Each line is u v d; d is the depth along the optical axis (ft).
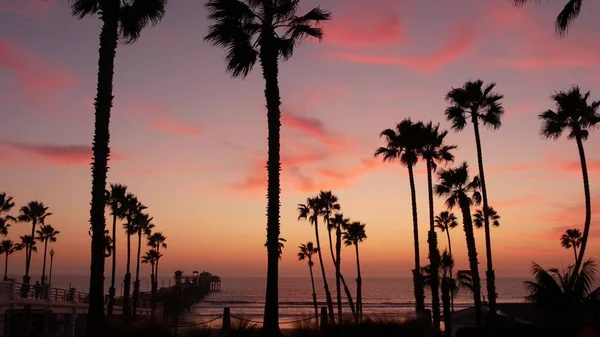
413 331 72.49
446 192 130.11
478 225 237.86
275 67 74.54
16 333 95.30
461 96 127.03
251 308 417.49
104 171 58.13
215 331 69.31
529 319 97.86
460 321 133.90
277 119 72.90
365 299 584.40
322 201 219.41
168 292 367.45
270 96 73.41
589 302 72.95
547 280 74.18
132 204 222.69
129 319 64.95
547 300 73.46
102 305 56.24
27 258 253.03
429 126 139.54
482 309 126.72
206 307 422.00
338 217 219.20
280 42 75.36
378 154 142.82
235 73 77.41
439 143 140.67
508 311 108.99
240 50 75.46
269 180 70.79
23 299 106.42
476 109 126.93
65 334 122.72
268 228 69.41
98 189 57.52
